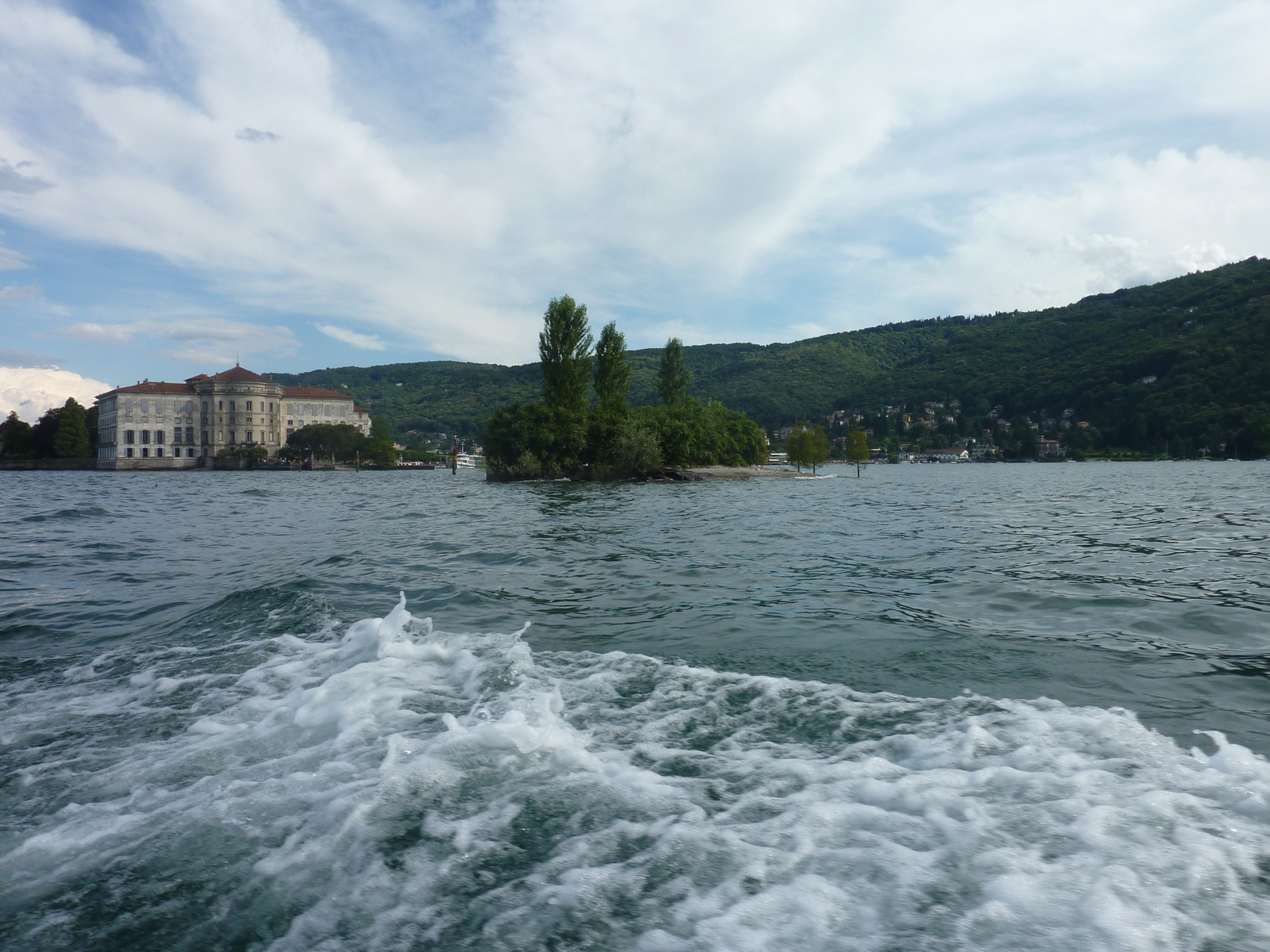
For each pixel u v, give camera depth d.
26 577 11.84
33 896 2.85
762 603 8.94
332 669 5.88
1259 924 2.38
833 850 2.94
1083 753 3.86
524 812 3.37
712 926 2.51
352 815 3.35
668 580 10.80
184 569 12.74
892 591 9.75
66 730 4.64
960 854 2.86
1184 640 6.84
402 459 170.00
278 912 2.71
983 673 5.71
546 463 60.78
